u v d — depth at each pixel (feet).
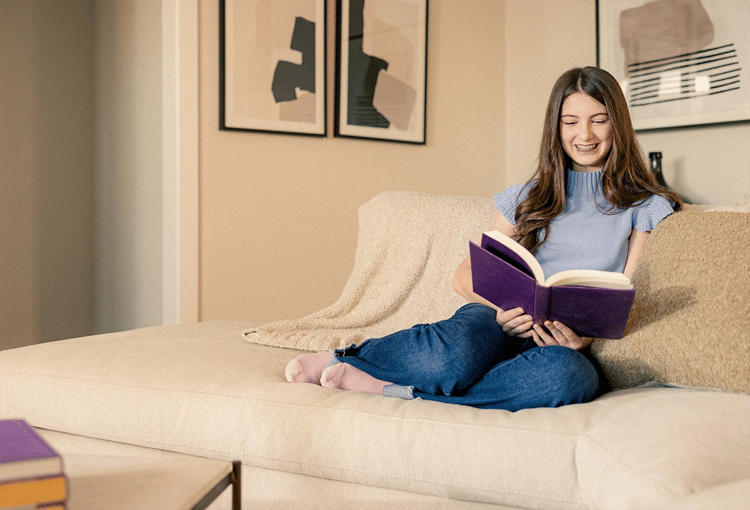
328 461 3.67
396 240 6.26
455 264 5.97
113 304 11.27
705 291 3.66
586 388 3.56
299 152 10.11
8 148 10.73
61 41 11.39
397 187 11.30
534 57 12.19
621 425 3.06
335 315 6.11
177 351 4.82
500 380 3.72
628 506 2.59
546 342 3.92
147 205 10.03
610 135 4.78
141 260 10.26
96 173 11.72
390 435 3.53
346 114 10.53
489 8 12.54
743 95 9.15
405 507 3.55
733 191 9.37
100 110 11.55
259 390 4.04
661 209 4.56
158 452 4.24
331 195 10.49
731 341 3.44
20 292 10.92
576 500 3.11
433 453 3.41
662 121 10.16
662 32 10.06
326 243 10.46
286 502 3.85
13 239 10.82
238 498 2.72
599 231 4.69
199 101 9.12
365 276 6.24
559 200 4.84
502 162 12.85
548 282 3.59
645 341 3.76
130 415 4.24
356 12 10.58
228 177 9.43
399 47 11.12
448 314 5.85
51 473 1.92
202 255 9.23
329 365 4.21
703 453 2.65
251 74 9.53
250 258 9.68
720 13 9.36
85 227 11.79
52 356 4.79
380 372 4.03
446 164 11.98
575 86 4.80
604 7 10.82
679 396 3.26
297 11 9.93
